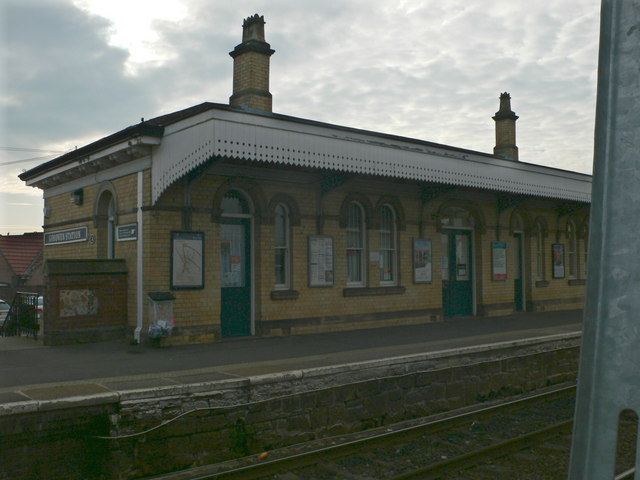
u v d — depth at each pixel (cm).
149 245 1058
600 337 124
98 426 616
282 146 1020
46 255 1491
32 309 1195
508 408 923
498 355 1034
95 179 1257
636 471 118
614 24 130
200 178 1081
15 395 614
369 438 729
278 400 738
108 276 1119
